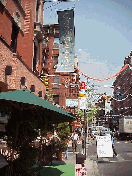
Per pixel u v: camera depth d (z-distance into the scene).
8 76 10.48
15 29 13.77
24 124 6.20
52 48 36.72
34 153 6.34
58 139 12.91
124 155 15.67
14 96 5.04
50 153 11.68
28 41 14.95
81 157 7.67
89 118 47.09
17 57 11.15
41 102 5.79
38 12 18.03
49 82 35.81
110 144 13.36
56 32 37.16
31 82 14.21
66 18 12.98
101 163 12.25
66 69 12.21
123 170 10.05
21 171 6.04
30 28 15.12
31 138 6.34
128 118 37.53
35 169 8.72
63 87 35.72
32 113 6.61
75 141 18.53
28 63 14.70
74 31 12.93
